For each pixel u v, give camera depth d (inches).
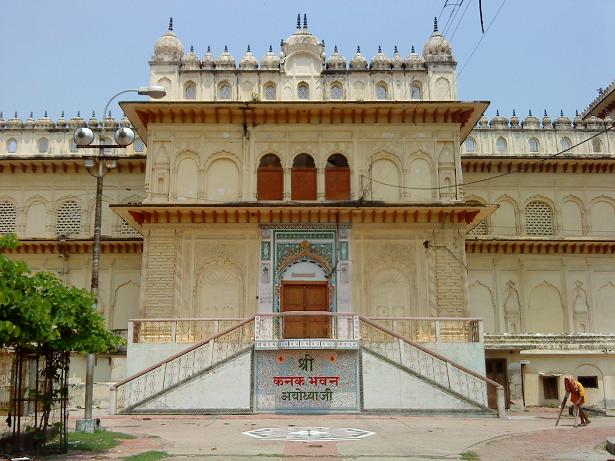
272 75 872.3
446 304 775.7
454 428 496.1
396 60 890.1
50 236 989.8
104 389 735.7
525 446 395.2
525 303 981.2
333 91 873.5
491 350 829.8
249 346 627.2
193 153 819.4
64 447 367.2
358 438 427.8
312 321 771.4
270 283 779.4
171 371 625.0
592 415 680.4
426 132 826.8
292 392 618.8
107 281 973.8
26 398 425.4
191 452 362.3
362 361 624.7
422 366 630.5
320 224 796.6
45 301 335.0
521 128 1043.3
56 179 1012.5
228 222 795.4
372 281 783.7
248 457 344.5
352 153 819.4
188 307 771.4
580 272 995.9
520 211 1020.5
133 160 991.0
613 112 1202.6
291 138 823.7
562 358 862.5
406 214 794.8
